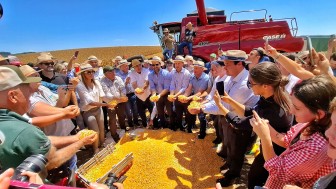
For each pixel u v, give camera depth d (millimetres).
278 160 2154
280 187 2168
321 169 1942
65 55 41844
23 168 1589
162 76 6848
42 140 2062
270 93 2805
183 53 11547
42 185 1290
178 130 6750
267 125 2396
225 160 5066
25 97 2193
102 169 4004
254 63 4672
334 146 1475
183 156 4977
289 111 2760
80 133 3104
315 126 1940
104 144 6352
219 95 3449
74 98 4930
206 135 6320
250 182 3322
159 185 4219
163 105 6957
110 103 5914
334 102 1489
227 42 11094
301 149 1976
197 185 4227
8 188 1261
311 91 1876
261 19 11898
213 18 12703
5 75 2072
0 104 2062
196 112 4668
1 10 2391
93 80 5918
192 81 6453
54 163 2381
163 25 13320
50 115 3045
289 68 3391
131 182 4301
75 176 2668
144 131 6070
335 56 4941
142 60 10555
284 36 10797
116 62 10203
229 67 3936
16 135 1945
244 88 3873
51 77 5602
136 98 7340
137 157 4758
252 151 5281
